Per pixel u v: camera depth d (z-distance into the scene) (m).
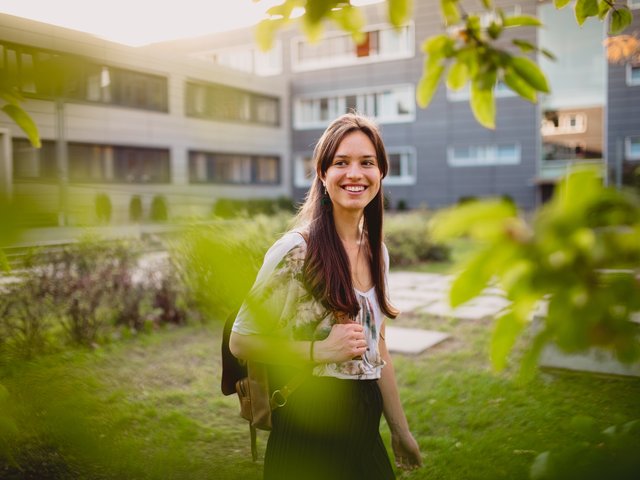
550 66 23.00
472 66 1.73
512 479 1.18
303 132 29.59
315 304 1.89
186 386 4.95
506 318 0.81
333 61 28.69
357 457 1.96
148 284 6.82
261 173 27.95
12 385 0.92
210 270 0.56
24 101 0.55
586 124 22.95
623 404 3.23
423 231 13.41
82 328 5.85
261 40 1.27
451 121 26.25
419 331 6.68
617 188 0.66
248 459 3.55
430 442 3.64
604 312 0.71
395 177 27.92
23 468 2.33
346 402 1.91
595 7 2.03
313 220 2.01
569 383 4.31
